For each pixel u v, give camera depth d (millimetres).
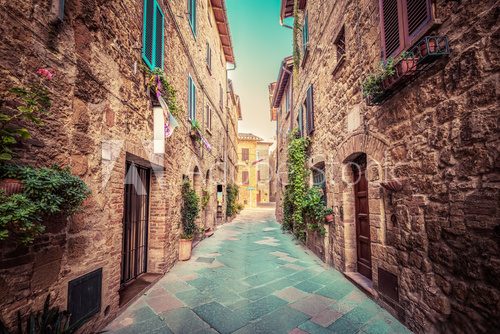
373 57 3529
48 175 1843
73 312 2336
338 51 5230
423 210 2508
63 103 2289
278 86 12469
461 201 2047
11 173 1675
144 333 2662
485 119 1842
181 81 6078
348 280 4328
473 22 1929
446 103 2197
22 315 1845
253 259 5883
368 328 2764
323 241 5656
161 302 3459
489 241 1807
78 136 2473
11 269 1769
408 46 2625
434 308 2334
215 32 11461
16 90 1631
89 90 2648
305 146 7391
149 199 4750
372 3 3570
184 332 2691
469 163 1976
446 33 2182
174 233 5371
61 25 2279
